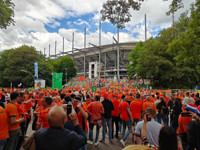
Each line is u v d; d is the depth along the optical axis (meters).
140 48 47.31
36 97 8.46
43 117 3.52
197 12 8.28
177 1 7.00
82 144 1.94
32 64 51.62
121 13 5.93
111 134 5.98
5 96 9.69
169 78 35.59
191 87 36.78
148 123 2.57
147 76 38.62
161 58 33.78
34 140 1.86
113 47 100.81
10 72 49.78
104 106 5.96
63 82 72.88
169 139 1.60
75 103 4.48
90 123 5.71
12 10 17.95
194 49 9.48
